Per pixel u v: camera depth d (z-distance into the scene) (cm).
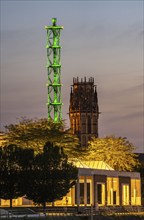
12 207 13788
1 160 13038
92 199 16275
